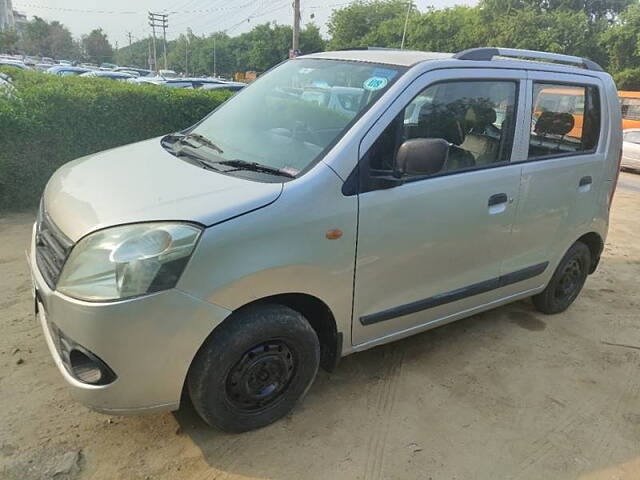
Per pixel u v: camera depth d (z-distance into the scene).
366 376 3.31
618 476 2.70
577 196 3.91
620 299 4.94
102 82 7.27
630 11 36.41
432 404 3.10
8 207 5.98
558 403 3.25
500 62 3.30
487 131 3.26
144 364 2.19
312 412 2.92
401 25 51.78
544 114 3.57
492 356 3.70
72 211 2.39
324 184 2.51
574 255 4.21
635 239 7.08
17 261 4.48
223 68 85.50
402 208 2.79
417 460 2.65
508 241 3.49
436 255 3.06
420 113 2.90
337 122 2.79
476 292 3.42
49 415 2.70
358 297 2.78
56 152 6.20
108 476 2.38
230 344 2.38
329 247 2.55
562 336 4.09
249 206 2.31
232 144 3.01
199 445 2.60
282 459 2.57
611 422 3.12
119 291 2.11
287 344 2.60
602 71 4.13
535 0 43.84
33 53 86.50
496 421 3.02
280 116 3.08
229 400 2.52
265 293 2.39
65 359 2.30
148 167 2.76
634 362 3.81
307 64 3.45
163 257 2.13
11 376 2.96
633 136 14.71
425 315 3.21
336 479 2.49
